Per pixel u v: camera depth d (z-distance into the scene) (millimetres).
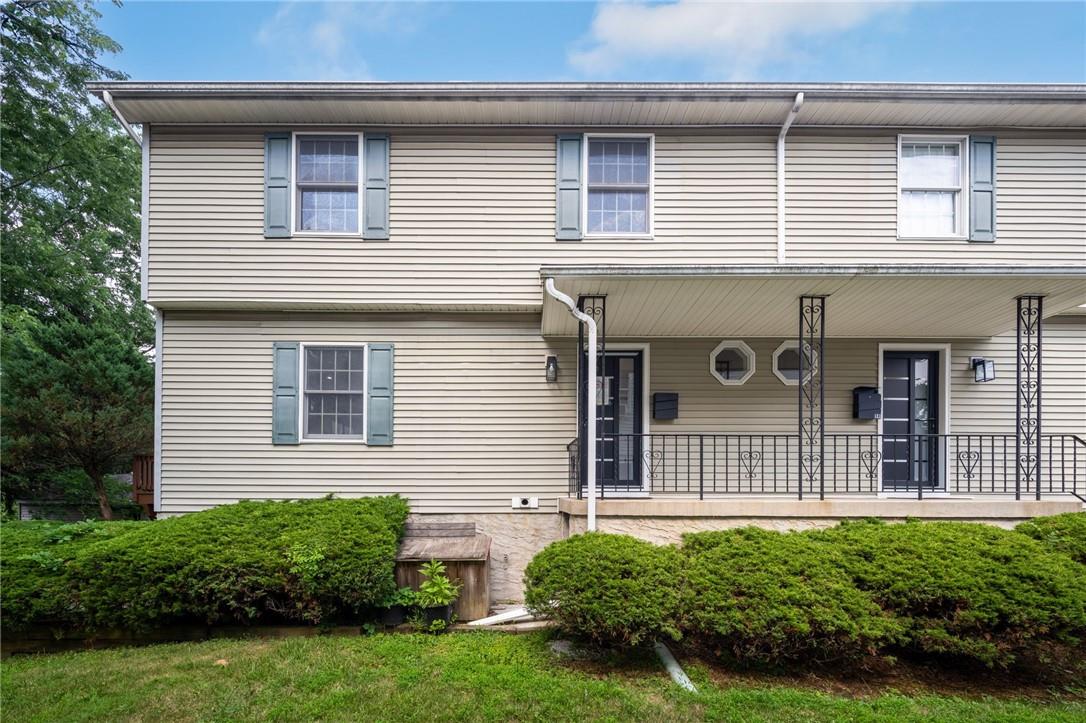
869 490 6617
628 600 3742
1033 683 3611
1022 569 3795
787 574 3861
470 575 4980
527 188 6527
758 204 6535
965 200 6543
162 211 6367
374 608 4664
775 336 6723
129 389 7617
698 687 3496
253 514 5305
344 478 6402
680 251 6500
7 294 10820
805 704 3236
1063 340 6703
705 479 6641
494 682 3512
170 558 4352
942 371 6793
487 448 6480
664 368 6715
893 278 4688
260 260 6375
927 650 3600
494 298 6434
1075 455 6258
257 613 4391
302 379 6492
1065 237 6500
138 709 3234
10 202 11414
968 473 6199
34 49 10961
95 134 11805
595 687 3428
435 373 6531
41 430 7309
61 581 4301
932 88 6008
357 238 6438
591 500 5168
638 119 6457
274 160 6426
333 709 3201
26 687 3520
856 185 6539
